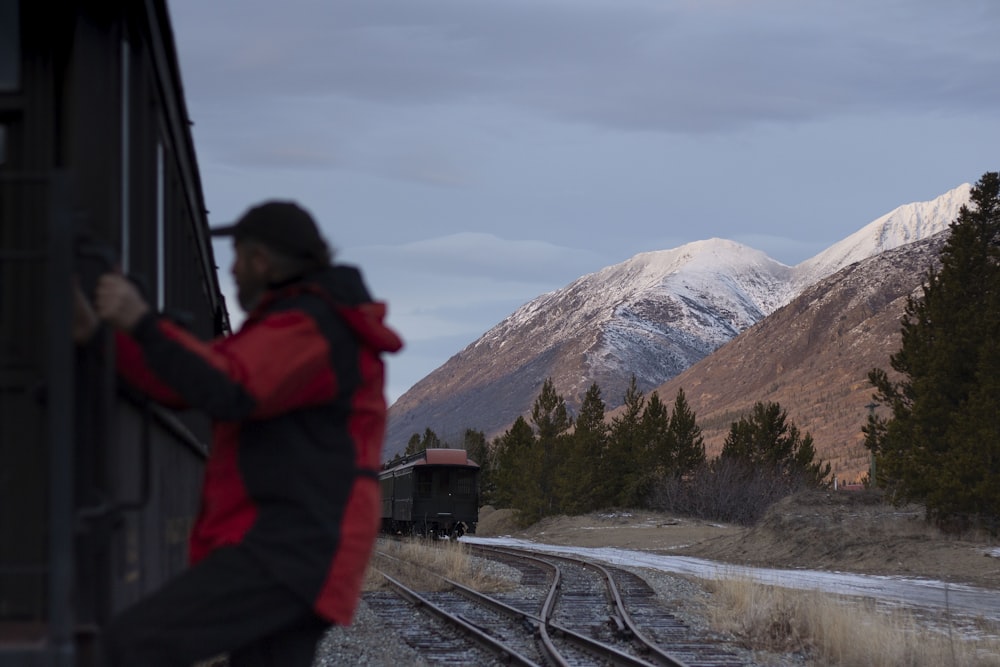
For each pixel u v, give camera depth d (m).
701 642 14.08
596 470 71.19
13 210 3.91
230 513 3.07
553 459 76.06
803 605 15.02
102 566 3.40
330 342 3.05
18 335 3.75
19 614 3.69
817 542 35.28
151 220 4.96
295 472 3.03
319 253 3.30
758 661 12.38
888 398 38.72
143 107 4.55
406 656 11.83
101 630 3.24
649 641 13.73
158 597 2.96
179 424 5.96
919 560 30.66
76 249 2.96
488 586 23.25
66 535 2.86
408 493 51.41
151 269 4.96
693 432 71.06
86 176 3.87
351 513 3.10
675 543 48.78
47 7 3.97
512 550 40.31
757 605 15.39
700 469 68.62
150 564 4.89
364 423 3.22
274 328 2.99
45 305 3.78
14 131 3.96
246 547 2.98
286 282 3.28
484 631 14.70
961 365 34.47
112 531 3.37
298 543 2.99
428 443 118.12
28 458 3.72
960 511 32.97
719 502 64.88
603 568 28.61
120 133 4.05
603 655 12.10
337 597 3.05
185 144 6.70
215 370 2.85
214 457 3.16
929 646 12.63
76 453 3.29
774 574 28.97
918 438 34.94
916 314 37.28
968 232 36.25
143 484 3.47
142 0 4.22
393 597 19.70
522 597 21.06
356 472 3.14
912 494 35.03
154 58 4.89
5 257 3.09
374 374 3.26
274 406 2.98
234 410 2.87
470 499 50.62
